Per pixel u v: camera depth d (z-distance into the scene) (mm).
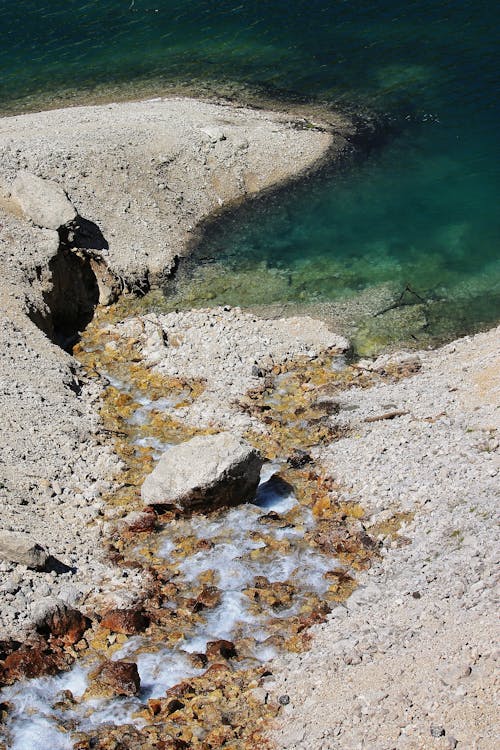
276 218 35031
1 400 23703
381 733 14352
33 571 18984
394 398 25016
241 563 20062
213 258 32969
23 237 29359
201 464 21188
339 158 38125
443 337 28281
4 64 47406
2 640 17328
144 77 45375
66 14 52250
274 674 16688
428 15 48500
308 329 28797
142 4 52688
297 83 43812
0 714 16109
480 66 43688
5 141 33812
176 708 16188
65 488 22125
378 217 34594
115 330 29266
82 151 34094
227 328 28547
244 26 49531
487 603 16484
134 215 33281
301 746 14625
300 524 21203
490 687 14547
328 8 50344
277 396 26016
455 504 20141
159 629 18297
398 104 41500
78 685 16953
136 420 25234
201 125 37812
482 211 34344
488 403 23422
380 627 17016
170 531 21203
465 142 38594
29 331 26844
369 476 21953
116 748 15305
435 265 31656
